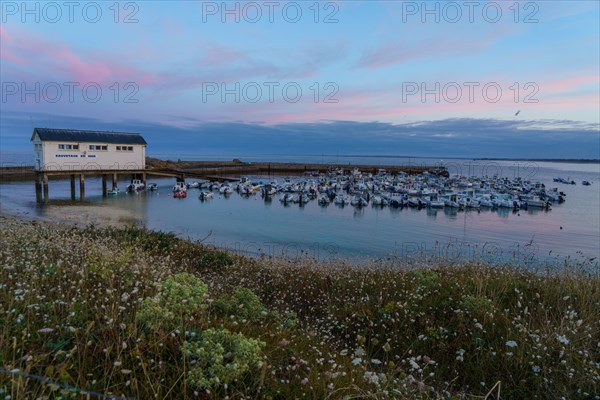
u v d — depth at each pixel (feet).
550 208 188.03
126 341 13.38
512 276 32.30
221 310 21.24
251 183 251.39
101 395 9.91
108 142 197.57
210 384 11.47
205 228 121.08
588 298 23.76
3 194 188.14
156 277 23.66
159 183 270.05
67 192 205.57
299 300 30.60
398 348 20.63
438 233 121.90
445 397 15.48
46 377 10.40
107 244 39.11
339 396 12.96
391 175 357.00
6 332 12.94
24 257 26.37
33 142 182.09
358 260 65.36
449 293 26.35
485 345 19.60
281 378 13.83
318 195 213.46
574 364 16.84
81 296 17.71
